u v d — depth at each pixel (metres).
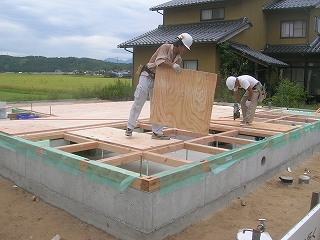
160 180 2.66
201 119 3.88
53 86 21.42
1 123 5.26
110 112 7.07
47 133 4.54
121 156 3.46
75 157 3.18
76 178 3.14
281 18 15.68
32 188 3.69
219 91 13.50
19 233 2.90
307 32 15.02
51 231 2.94
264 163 4.25
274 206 3.58
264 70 14.32
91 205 3.03
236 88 5.66
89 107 8.03
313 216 2.18
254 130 5.22
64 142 4.69
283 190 4.06
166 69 3.96
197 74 3.86
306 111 8.22
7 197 3.64
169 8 15.95
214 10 14.97
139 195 2.64
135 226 2.69
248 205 3.57
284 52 14.88
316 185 4.27
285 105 12.09
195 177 3.04
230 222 3.16
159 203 2.68
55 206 3.41
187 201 2.99
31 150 3.65
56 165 3.34
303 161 5.42
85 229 2.99
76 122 5.55
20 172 3.87
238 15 14.34
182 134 5.18
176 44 3.93
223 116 6.88
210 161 3.22
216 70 13.48
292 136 4.93
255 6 15.05
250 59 13.29
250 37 15.05
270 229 3.06
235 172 3.64
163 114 4.06
